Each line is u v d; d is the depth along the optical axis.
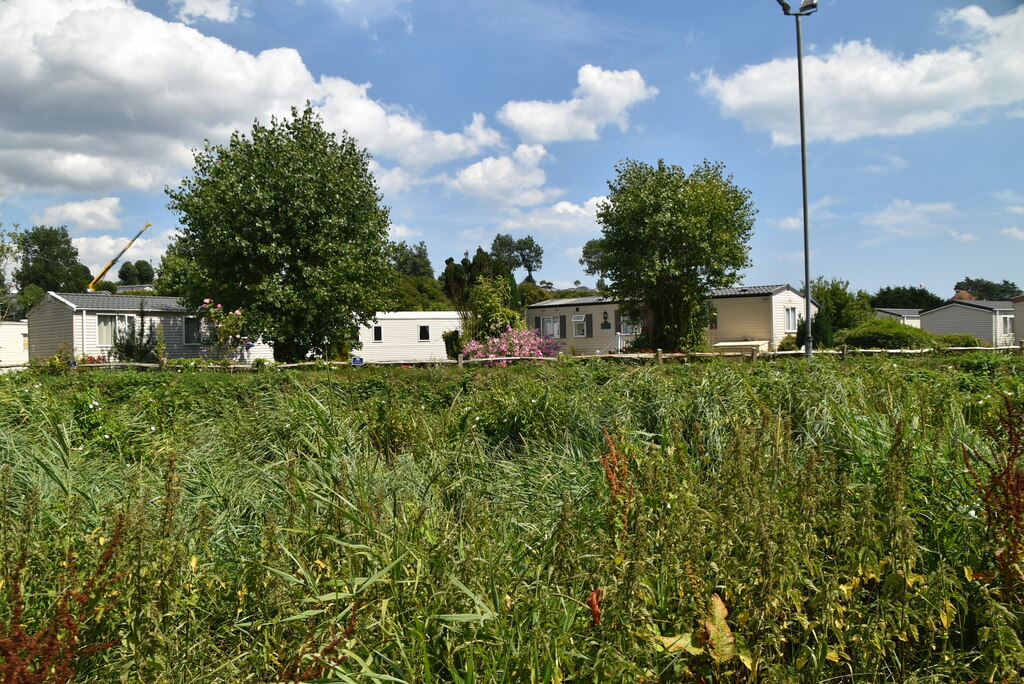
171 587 2.55
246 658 2.53
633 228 27.17
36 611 2.64
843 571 2.74
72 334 27.98
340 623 2.54
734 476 3.03
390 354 34.06
